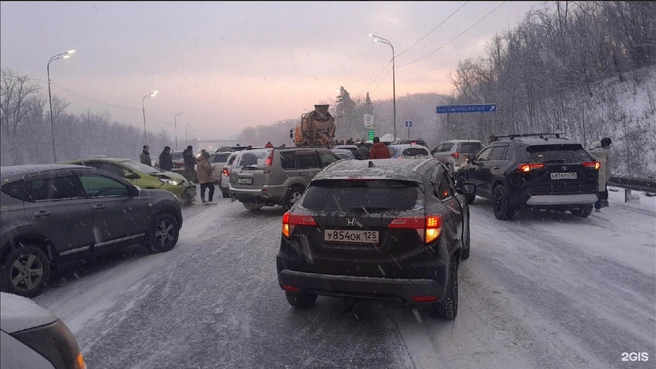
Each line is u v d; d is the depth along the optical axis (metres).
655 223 9.07
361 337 4.28
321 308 5.06
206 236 9.16
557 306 4.94
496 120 37.03
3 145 48.44
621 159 20.30
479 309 4.89
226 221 11.02
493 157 10.84
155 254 7.68
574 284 5.66
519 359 3.77
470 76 45.50
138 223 7.25
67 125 62.47
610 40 26.41
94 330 4.53
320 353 3.97
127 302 5.33
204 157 14.47
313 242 4.34
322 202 4.50
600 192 10.59
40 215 5.74
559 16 28.72
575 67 27.70
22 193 5.70
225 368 3.73
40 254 5.70
